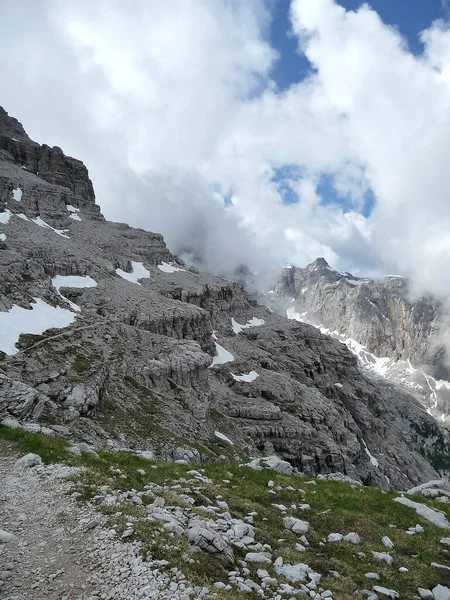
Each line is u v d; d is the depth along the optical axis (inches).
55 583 516.7
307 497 1039.6
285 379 6461.6
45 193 7544.3
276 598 559.2
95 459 1005.8
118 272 6259.8
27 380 2117.4
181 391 3248.0
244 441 3934.5
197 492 908.6
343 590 627.2
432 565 772.0
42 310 3302.2
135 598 493.0
